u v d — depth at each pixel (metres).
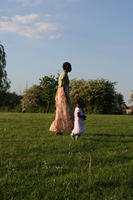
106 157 9.21
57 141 12.41
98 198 5.74
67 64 14.98
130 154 9.80
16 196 5.79
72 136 13.38
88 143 11.94
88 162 8.53
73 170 7.62
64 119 14.89
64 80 14.92
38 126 19.53
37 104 92.88
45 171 7.46
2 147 10.75
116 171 7.52
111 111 89.50
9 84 81.06
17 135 14.36
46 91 86.62
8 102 93.88
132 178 6.96
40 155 9.44
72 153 9.84
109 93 88.69
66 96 14.96
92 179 6.80
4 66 80.00
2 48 79.88
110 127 19.62
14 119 27.45
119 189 6.21
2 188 6.18
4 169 7.59
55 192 6.00
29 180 6.76
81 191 6.14
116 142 12.59
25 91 97.12
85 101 88.56
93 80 90.62
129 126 20.86
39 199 5.66
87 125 21.25
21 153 9.66
